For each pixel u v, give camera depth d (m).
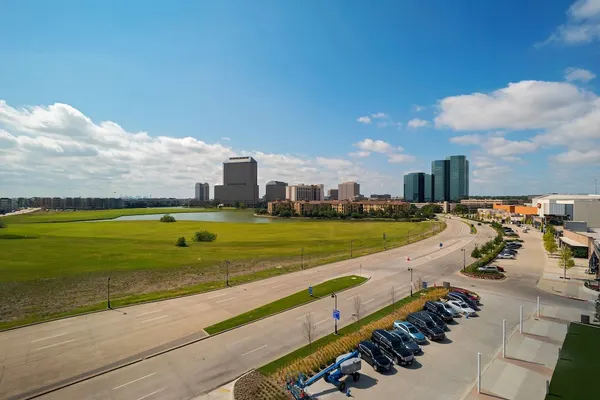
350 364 27.61
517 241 112.88
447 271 69.31
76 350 33.84
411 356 31.08
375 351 31.41
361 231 154.38
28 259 80.12
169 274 67.50
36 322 41.00
